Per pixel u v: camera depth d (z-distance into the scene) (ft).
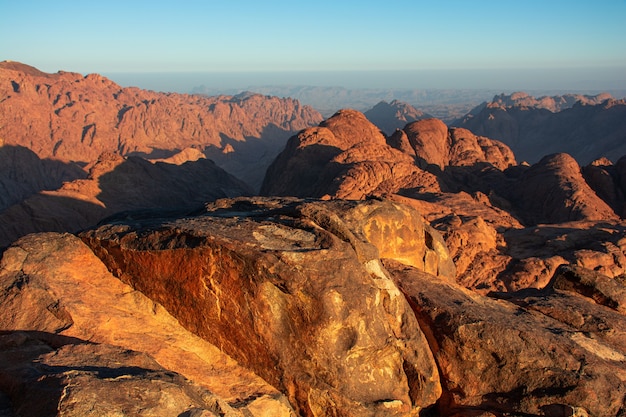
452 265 57.77
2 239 198.90
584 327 43.68
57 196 227.81
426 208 168.76
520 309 44.83
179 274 36.81
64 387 23.38
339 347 33.63
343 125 312.29
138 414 23.26
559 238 139.85
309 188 250.57
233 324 35.22
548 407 34.96
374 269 38.32
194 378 32.73
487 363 37.58
